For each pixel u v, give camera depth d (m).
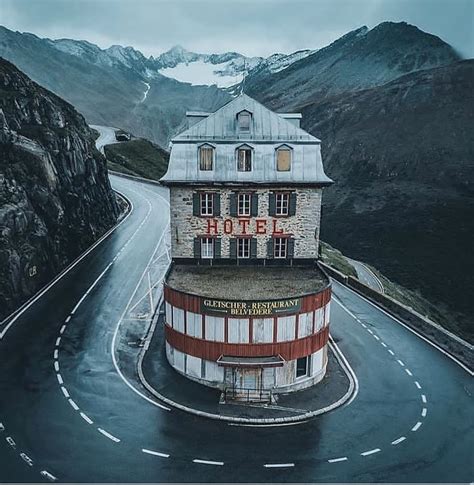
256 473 25.33
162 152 137.12
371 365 37.34
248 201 39.38
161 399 31.61
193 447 27.20
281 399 32.31
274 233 39.94
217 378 33.00
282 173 38.81
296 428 29.34
